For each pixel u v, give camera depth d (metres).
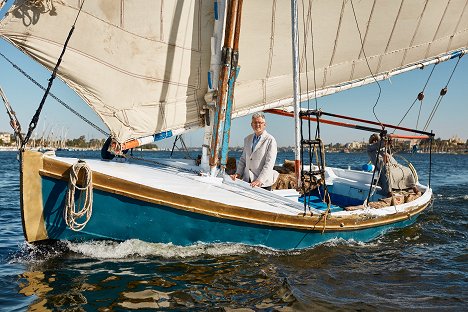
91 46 4.79
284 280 3.94
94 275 3.83
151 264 4.15
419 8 7.14
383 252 5.21
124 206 4.13
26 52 4.52
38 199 3.92
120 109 5.19
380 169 6.48
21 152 3.80
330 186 7.88
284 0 5.95
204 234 4.44
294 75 4.97
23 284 3.62
